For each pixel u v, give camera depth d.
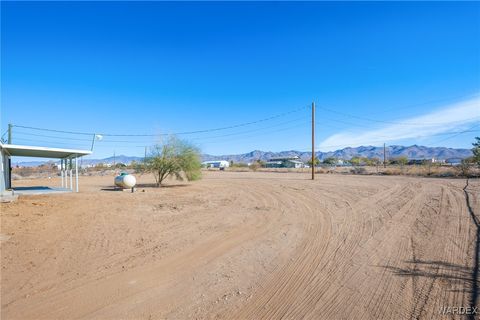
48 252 7.32
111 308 4.52
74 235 9.02
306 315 4.25
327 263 6.37
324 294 4.91
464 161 33.22
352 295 4.84
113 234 9.16
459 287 4.97
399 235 8.45
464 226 9.13
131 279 5.64
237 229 9.74
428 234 8.39
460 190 18.66
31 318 4.25
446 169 40.12
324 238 8.41
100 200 17.19
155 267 6.30
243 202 16.23
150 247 7.77
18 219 11.20
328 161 118.44
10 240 8.35
